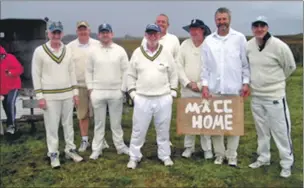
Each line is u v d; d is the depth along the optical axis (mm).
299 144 5695
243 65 4496
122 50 4949
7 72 6113
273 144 5719
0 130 6500
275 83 4297
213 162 4961
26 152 5590
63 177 4629
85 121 5543
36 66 4625
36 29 9016
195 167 4793
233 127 4625
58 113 4797
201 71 4684
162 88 4590
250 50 4398
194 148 5434
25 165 5074
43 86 4676
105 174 4668
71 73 4844
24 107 6387
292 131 6410
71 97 4855
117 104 5031
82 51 5262
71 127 5023
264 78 4312
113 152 5500
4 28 9031
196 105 4707
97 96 4914
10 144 6004
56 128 4824
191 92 4848
